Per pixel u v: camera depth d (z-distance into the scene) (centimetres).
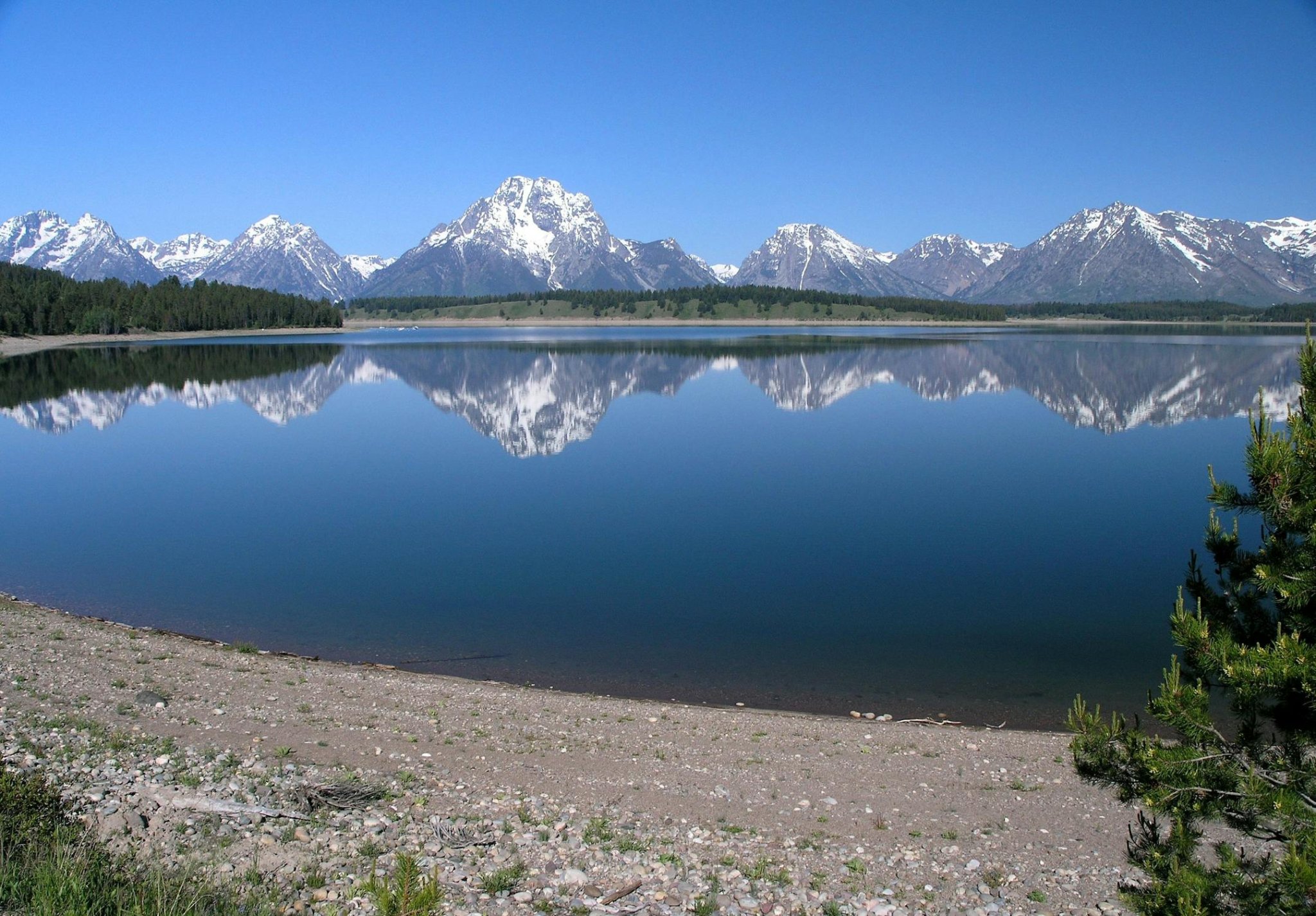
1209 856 1001
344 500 3678
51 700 1395
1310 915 593
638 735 1446
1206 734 717
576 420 6506
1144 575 2534
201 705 1452
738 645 1995
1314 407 733
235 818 1010
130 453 5025
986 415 6669
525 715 1517
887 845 1084
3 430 5947
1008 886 983
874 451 4966
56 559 2723
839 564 2653
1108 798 1231
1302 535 721
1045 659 1908
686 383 9444
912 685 1764
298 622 2133
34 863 752
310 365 11838
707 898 920
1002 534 3039
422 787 1191
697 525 3180
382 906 612
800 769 1324
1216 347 14762
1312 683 653
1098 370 10456
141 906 705
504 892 905
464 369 11369
